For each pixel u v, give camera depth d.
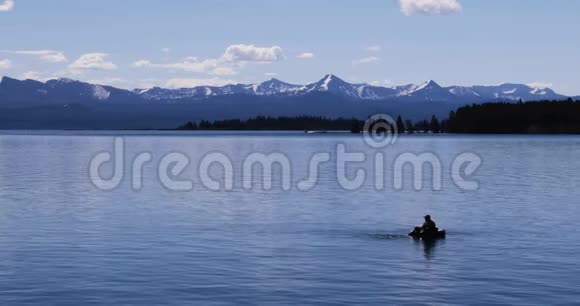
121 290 26.75
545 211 50.97
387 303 25.02
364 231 41.41
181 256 33.19
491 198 60.78
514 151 168.62
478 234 40.12
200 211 50.97
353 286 27.38
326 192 66.69
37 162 121.69
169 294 26.16
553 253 34.06
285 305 24.78
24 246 35.81
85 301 25.28
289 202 57.50
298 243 37.03
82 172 94.94
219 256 33.25
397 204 56.12
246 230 41.59
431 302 25.12
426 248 35.56
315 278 28.69
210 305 24.78
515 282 28.00
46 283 27.80
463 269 30.41
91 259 32.41
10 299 25.55
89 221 45.25
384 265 31.25
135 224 43.94
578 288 27.03
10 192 65.69
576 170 98.69
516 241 37.66
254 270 30.12
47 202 56.91
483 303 25.00
